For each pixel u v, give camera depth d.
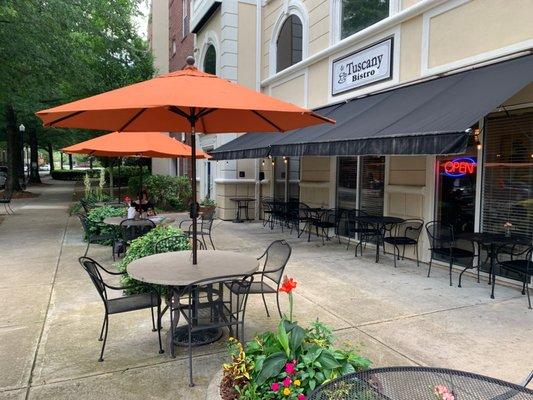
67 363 3.76
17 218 13.51
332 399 1.95
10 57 11.35
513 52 5.66
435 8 6.93
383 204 8.43
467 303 5.35
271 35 12.84
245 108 3.30
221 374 2.84
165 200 16.38
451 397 1.90
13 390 3.31
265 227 12.02
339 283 6.26
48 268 7.07
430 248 6.72
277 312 5.03
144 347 4.09
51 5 11.52
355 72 8.98
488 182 6.35
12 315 4.91
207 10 14.12
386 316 4.90
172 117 4.68
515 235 5.98
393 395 2.03
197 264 4.26
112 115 4.26
